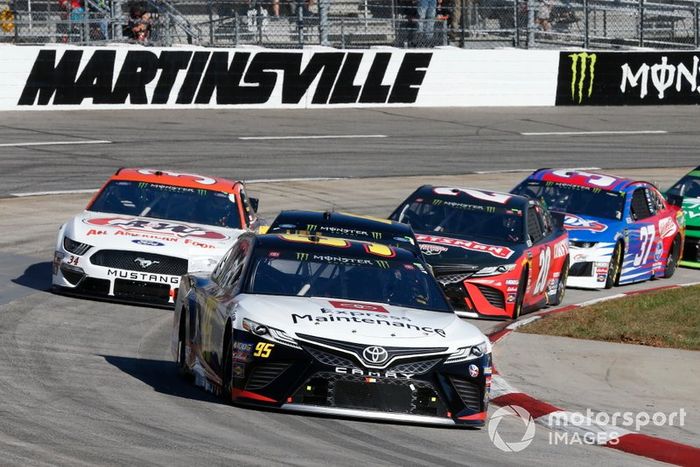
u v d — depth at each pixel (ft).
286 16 423.23
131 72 376.89
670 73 458.09
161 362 126.21
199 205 171.32
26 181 264.93
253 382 99.30
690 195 252.83
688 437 103.81
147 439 88.79
